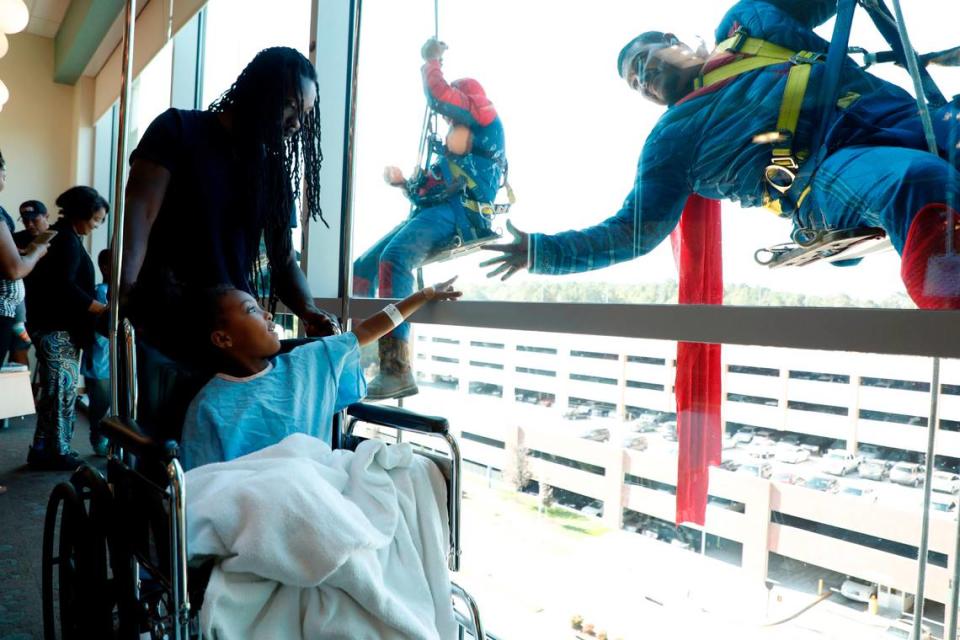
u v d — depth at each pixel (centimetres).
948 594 97
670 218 132
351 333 132
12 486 263
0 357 259
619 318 119
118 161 109
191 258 129
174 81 350
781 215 114
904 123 97
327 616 85
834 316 90
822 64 107
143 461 99
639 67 135
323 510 85
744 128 118
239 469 96
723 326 103
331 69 215
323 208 215
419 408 197
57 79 516
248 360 120
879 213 100
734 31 119
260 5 281
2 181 239
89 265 294
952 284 92
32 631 151
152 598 95
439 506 106
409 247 193
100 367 303
